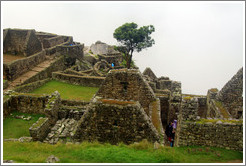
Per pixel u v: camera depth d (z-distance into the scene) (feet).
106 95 56.75
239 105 68.85
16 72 102.73
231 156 39.17
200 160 37.06
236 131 40.98
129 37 173.37
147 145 39.65
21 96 67.62
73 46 156.76
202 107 86.17
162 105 78.84
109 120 40.42
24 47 121.90
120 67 167.02
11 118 64.95
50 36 180.96
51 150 41.91
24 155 39.11
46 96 66.59
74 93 91.20
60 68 145.59
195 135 42.86
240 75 67.31
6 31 122.52
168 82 130.00
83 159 35.55
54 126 59.31
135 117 39.52
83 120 41.50
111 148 38.45
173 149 40.78
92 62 185.47
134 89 55.72
